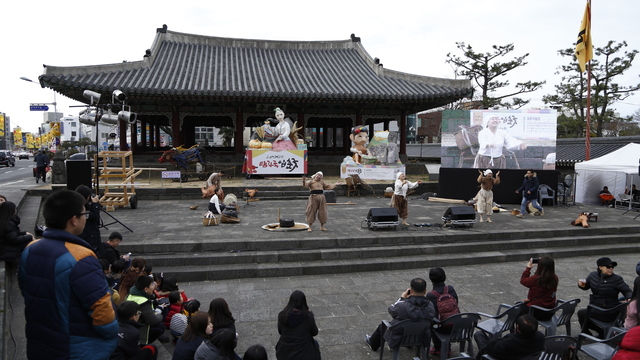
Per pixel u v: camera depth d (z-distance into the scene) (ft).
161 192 55.62
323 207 36.01
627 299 18.54
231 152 78.18
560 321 19.06
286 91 72.54
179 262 29.81
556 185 54.65
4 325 17.87
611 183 65.62
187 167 65.16
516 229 38.50
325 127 92.58
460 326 17.03
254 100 70.44
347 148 89.81
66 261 9.39
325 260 31.86
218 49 90.68
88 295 9.34
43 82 63.21
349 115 81.00
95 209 22.93
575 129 111.55
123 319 15.34
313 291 26.66
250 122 96.37
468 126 55.72
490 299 25.48
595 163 56.54
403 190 38.68
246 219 41.81
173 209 47.75
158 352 18.71
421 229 38.01
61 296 9.34
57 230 9.84
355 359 18.29
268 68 85.25
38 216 39.40
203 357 12.90
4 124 326.03
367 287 27.50
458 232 36.76
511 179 55.06
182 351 14.52
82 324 9.55
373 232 36.40
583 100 107.55
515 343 14.06
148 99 70.49
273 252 31.60
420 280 16.94
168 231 35.70
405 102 74.64
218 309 15.15
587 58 62.59
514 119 55.21
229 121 94.38
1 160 138.31
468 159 55.93
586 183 68.28
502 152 55.31
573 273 31.04
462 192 55.98
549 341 14.82
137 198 51.55
